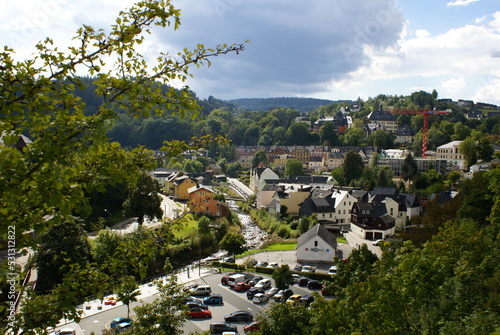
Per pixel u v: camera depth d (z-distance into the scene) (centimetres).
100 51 1038
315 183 13425
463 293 2336
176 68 1128
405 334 2211
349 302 2612
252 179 16012
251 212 11250
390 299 2150
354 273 3609
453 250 3130
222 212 9494
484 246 3272
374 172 13888
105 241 4962
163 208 9838
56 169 877
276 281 4797
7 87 866
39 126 883
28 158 891
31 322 1020
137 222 8019
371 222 8581
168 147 1241
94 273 1218
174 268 6288
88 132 927
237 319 4134
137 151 1191
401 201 9712
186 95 1126
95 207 8100
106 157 1097
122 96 1052
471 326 1923
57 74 959
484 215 5441
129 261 1299
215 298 4662
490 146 14988
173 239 1427
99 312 4341
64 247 4456
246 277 5634
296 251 6794
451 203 6219
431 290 2141
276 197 11244
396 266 2653
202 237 7244
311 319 2644
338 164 19288
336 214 9881
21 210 1001
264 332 2855
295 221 9362
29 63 926
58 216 1006
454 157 17075
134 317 4159
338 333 2339
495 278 2459
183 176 12681
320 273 5619
